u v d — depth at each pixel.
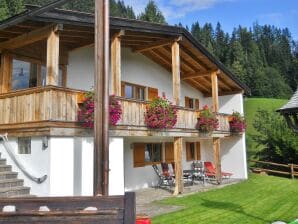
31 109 9.30
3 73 10.88
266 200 12.57
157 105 12.28
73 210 3.76
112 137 10.54
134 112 11.59
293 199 12.79
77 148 9.52
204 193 14.01
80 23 9.72
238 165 19.59
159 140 16.88
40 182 8.99
